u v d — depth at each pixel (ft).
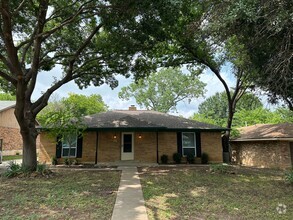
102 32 43.52
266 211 20.52
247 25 23.32
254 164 58.70
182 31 36.37
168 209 20.67
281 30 21.44
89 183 31.27
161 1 27.61
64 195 24.97
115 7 30.76
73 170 43.32
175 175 37.76
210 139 58.49
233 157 68.80
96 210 20.08
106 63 46.29
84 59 47.16
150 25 32.58
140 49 40.22
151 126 54.34
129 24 33.63
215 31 25.70
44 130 50.78
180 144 57.62
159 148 57.06
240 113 107.86
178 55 53.06
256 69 30.40
